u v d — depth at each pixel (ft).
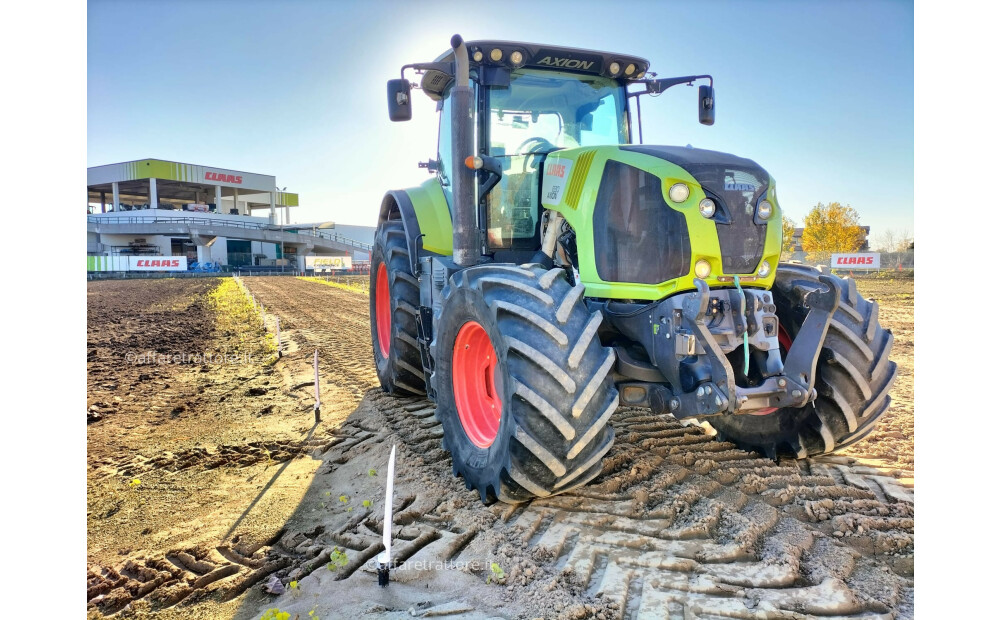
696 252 10.70
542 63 14.93
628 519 10.86
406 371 19.03
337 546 10.57
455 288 12.75
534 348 10.18
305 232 234.17
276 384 23.66
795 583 8.98
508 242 14.73
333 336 36.96
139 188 222.48
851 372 11.80
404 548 10.21
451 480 12.98
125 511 12.16
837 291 10.47
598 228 11.78
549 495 10.75
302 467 14.49
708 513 10.90
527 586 8.95
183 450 15.74
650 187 11.08
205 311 54.70
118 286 96.84
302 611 8.62
